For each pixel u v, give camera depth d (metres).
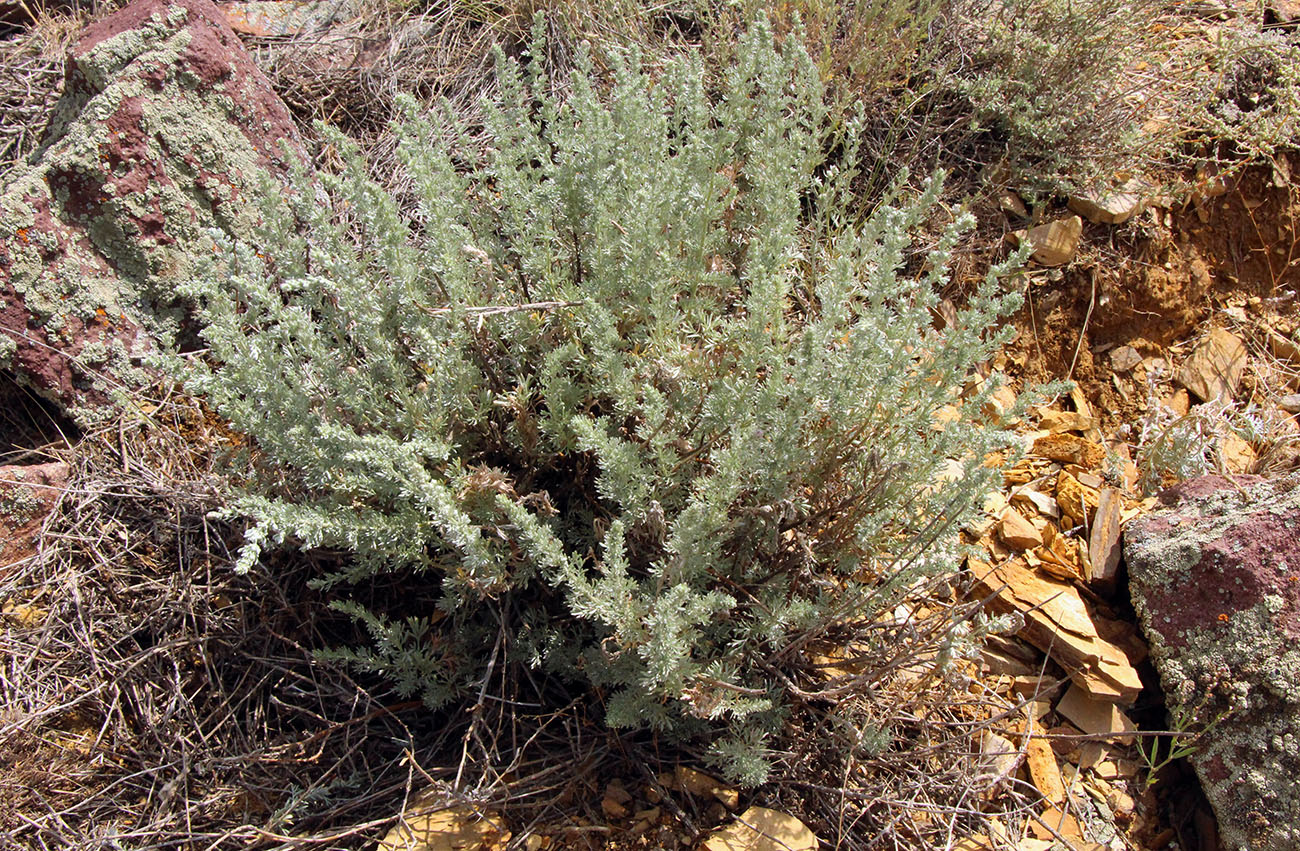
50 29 4.54
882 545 2.82
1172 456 3.61
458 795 2.45
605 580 2.33
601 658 2.54
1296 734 2.69
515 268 3.21
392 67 4.49
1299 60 4.34
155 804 2.73
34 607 3.08
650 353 2.78
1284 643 2.79
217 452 3.31
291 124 4.10
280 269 3.09
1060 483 3.52
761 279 2.50
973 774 2.72
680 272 2.98
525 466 2.89
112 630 3.03
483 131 4.21
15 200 3.34
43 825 2.63
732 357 2.78
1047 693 2.98
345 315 3.03
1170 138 4.12
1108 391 4.09
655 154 3.09
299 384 2.83
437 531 2.73
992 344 2.66
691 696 2.34
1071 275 4.10
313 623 2.94
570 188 2.95
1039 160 4.18
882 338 2.56
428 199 2.84
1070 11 3.95
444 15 4.68
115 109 3.48
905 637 2.71
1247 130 4.26
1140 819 2.85
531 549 2.41
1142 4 3.94
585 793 2.65
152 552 3.18
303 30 4.60
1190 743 2.86
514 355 2.92
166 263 3.59
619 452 2.46
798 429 2.54
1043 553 3.32
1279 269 4.34
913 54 4.17
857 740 2.53
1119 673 2.97
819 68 3.91
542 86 3.34
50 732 2.85
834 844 2.57
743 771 2.41
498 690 2.80
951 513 2.62
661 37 4.51
